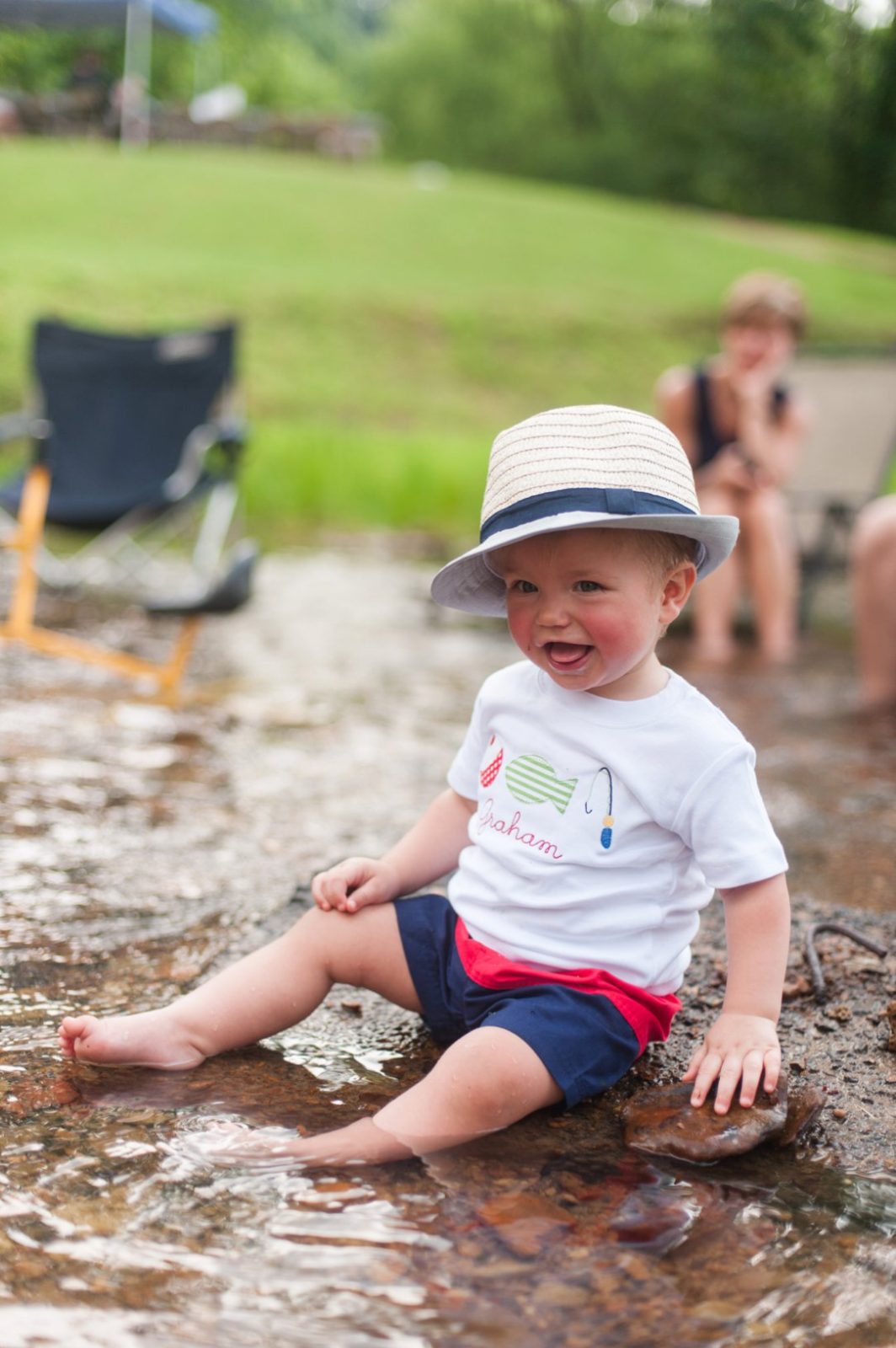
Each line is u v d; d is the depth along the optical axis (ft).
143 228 59.41
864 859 9.70
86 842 9.32
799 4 40.86
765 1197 5.14
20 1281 4.41
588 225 74.13
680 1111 5.57
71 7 69.56
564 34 137.28
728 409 18.42
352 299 52.65
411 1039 6.53
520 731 6.25
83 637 16.78
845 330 59.98
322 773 11.43
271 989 6.32
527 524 5.74
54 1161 5.21
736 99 94.22
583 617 5.80
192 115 85.97
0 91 75.56
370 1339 4.18
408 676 15.71
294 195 69.51
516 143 145.69
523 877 6.00
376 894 6.53
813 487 21.39
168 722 13.03
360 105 161.17
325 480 29.43
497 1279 4.51
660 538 5.92
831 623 20.81
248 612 19.12
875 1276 4.64
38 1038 6.38
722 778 5.84
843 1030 6.72
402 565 24.22
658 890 5.95
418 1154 5.34
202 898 8.27
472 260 63.62
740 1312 4.39
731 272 68.54
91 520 17.98
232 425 19.20
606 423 6.00
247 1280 4.46
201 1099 5.81
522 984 5.94
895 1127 5.81
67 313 42.34
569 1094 5.65
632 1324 4.30
